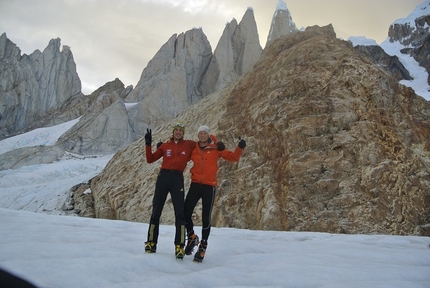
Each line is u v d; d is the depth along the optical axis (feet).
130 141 172.24
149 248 17.87
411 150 57.57
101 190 95.96
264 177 61.11
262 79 86.33
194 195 18.66
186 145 18.97
